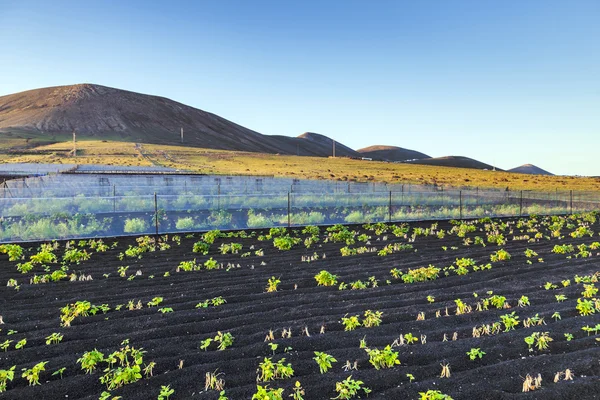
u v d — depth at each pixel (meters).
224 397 4.65
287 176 59.25
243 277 10.24
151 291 9.09
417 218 23.33
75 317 7.48
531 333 6.50
